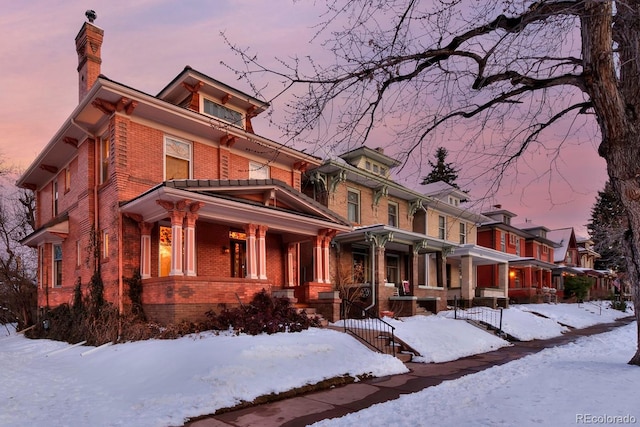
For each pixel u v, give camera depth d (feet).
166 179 48.21
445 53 15.80
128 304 43.55
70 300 53.72
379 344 40.73
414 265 68.49
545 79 18.03
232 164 55.16
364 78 15.11
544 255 145.89
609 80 18.12
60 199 60.95
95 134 50.29
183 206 40.96
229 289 43.37
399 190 77.36
